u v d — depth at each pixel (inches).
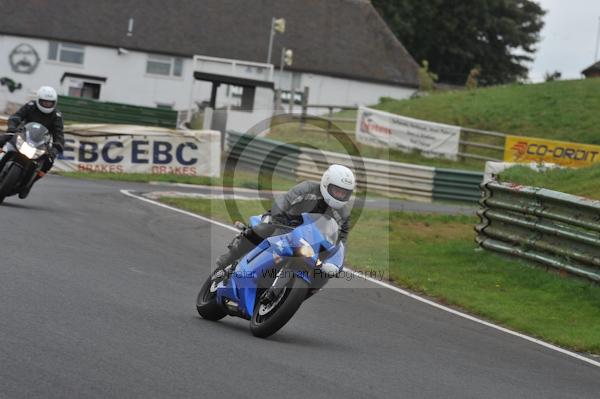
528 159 4921.3
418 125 5103.3
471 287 1847.9
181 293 1376.7
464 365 1133.7
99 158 3555.6
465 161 5142.7
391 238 2351.1
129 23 7751.0
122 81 7687.0
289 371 941.8
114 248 1718.8
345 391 891.4
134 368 865.5
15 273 1288.1
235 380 871.1
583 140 5541.3
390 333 1301.7
